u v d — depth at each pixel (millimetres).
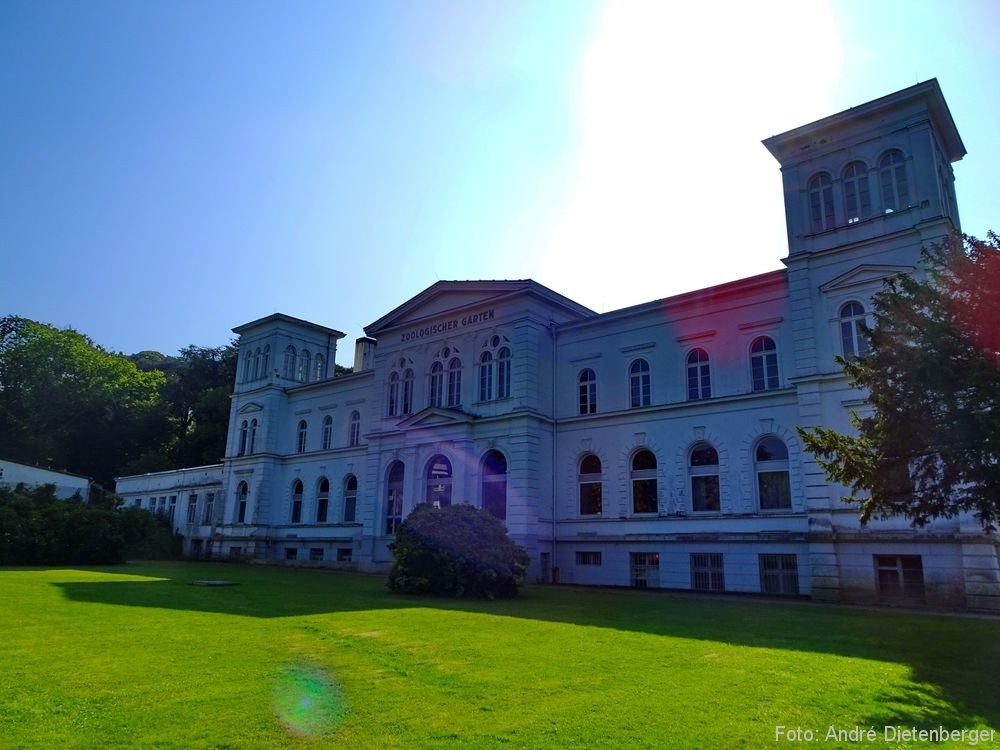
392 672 9859
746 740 6941
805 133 26875
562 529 31953
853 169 26141
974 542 20734
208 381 73125
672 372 30359
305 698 8289
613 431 31375
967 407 12656
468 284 35656
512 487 31859
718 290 29125
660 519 29094
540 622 15688
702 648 12242
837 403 24469
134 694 8328
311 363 52281
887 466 13945
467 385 35438
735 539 26750
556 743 6770
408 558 23234
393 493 38125
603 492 31188
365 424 43812
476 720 7527
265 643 12039
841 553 23391
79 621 14180
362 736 6922
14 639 12000
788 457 26406
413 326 38750
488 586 22469
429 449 35812
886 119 25438
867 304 24469
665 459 29562
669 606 19984
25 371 64625
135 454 71312
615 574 30000
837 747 6812
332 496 44344
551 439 33281
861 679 9805
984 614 18938
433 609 18312
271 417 48906
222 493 50781
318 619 15398
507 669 10172
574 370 33531
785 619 16812
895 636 14055
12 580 24328
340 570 39656
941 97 24609
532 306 33781
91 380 66875
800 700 8516
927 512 14109
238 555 47406
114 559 39750
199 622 14406
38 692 8344
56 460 67438
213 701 8070
